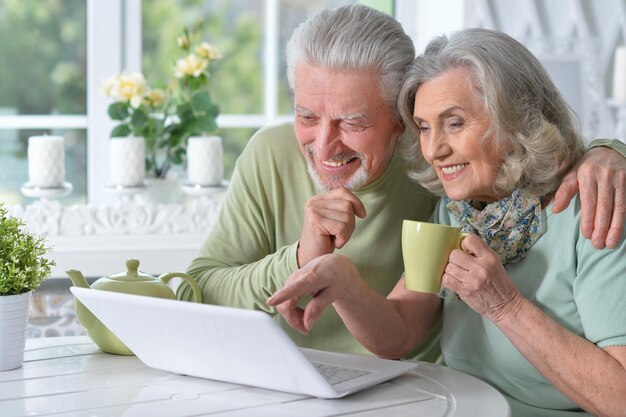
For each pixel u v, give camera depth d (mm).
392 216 1976
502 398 1486
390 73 1742
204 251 2012
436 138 1689
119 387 1521
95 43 3322
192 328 1455
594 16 3711
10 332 1592
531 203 1711
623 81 3680
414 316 1835
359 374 1562
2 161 3277
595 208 1608
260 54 3639
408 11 3516
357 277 1655
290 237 2010
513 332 1570
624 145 1734
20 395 1472
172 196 3094
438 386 1549
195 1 3557
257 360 1450
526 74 1673
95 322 1695
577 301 1646
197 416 1383
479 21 3576
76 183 3355
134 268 1754
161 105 3111
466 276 1534
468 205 1782
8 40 3240
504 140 1661
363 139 1771
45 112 3311
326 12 1782
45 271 1639
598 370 1531
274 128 2059
